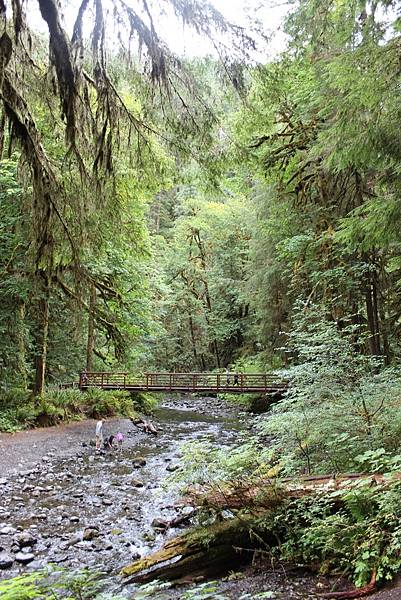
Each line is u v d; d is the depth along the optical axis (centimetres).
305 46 779
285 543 448
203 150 650
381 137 547
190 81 574
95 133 585
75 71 520
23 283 1063
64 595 397
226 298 3253
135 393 2022
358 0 541
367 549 376
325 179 1282
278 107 1251
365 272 1290
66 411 1580
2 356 1420
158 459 1159
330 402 636
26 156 569
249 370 2330
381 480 440
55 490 862
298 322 796
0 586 249
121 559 554
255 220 1839
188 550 471
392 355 1390
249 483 483
